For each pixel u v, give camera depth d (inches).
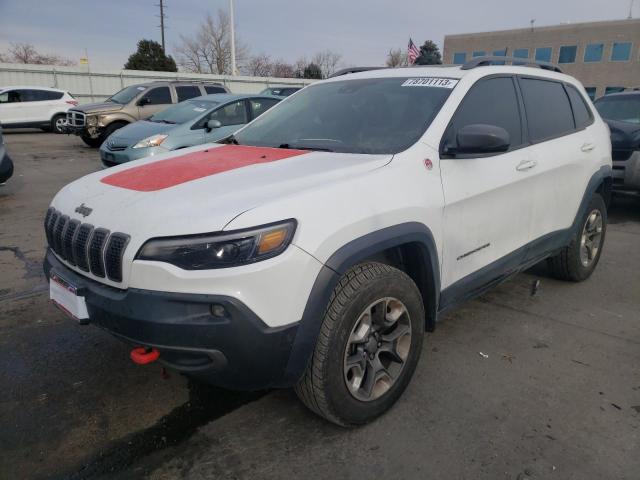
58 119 780.0
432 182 109.3
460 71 131.3
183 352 82.9
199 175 103.0
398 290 100.8
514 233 137.9
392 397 106.0
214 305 80.9
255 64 2301.9
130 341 86.5
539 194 144.2
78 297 93.7
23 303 163.0
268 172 102.1
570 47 1920.5
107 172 116.6
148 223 85.4
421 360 129.1
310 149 121.0
